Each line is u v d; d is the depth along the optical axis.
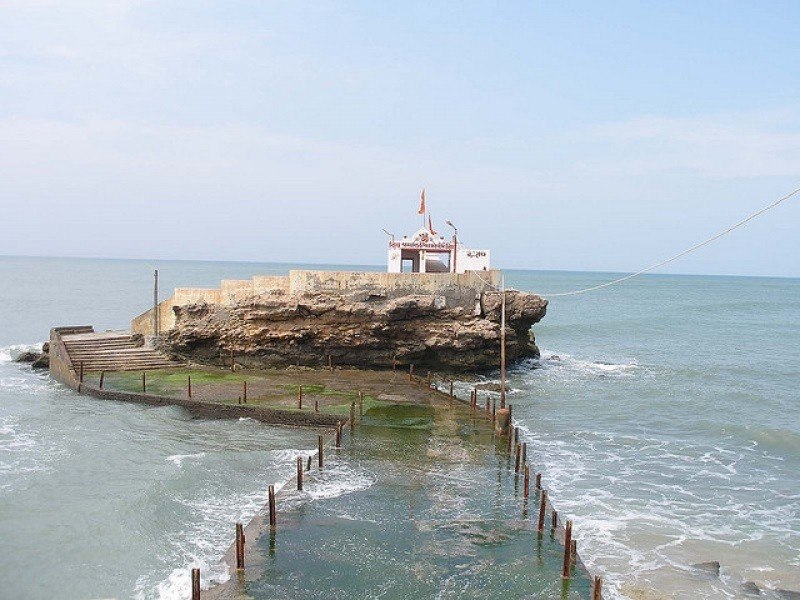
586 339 92.50
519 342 54.97
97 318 99.00
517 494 26.39
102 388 42.84
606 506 26.44
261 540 21.78
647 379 55.72
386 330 48.03
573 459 32.38
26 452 31.52
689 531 24.42
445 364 50.03
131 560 20.59
